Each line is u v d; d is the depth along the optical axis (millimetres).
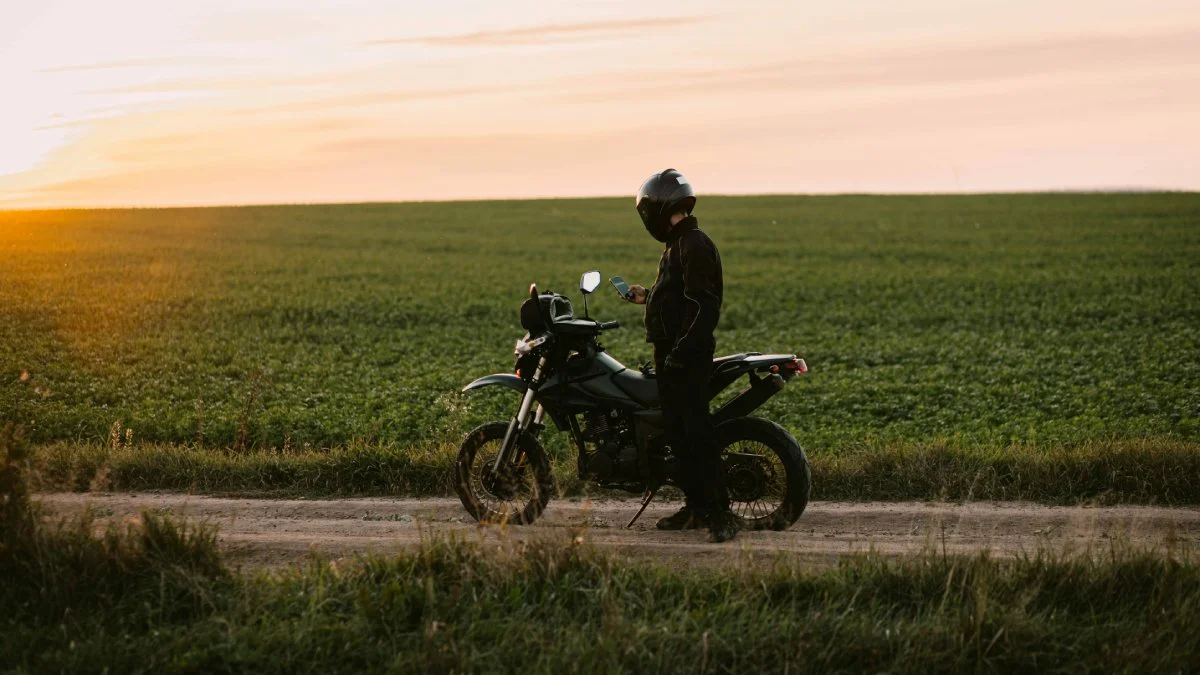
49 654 4566
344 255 38406
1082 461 8039
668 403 6617
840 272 33625
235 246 40500
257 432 11453
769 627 4723
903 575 5273
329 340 20641
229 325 22188
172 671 4422
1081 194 63812
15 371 15711
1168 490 7664
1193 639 4551
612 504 7852
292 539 6699
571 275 33688
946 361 17812
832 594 5121
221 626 4832
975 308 25391
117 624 4914
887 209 58344
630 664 4434
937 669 4488
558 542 5535
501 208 62375
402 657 4523
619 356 18500
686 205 6637
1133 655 4449
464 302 26703
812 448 10477
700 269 6469
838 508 7547
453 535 5703
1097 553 5684
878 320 23969
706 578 5379
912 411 13078
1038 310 24641
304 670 4496
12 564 5379
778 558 5598
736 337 21750
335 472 8539
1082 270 32312
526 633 4738
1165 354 17453
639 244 43969
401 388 14758
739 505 7121
